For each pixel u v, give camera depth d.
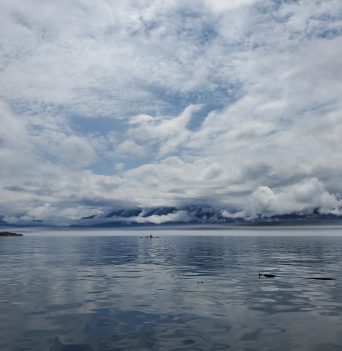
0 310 16.28
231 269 30.48
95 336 12.60
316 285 22.56
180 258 40.59
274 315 15.33
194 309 16.41
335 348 11.38
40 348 11.39
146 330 13.27
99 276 26.73
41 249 56.66
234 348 11.39
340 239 92.88
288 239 93.81
